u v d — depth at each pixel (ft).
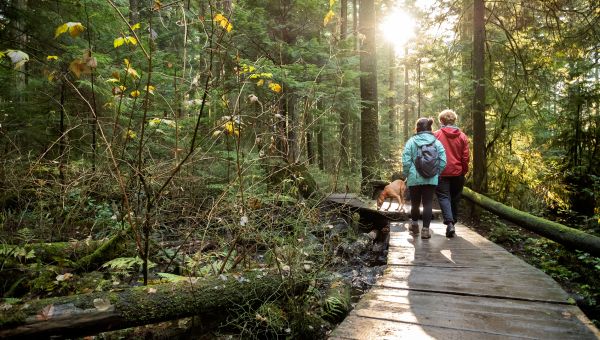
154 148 18.88
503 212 22.80
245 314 10.96
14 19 20.49
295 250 12.31
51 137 21.88
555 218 28.50
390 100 77.05
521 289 11.78
